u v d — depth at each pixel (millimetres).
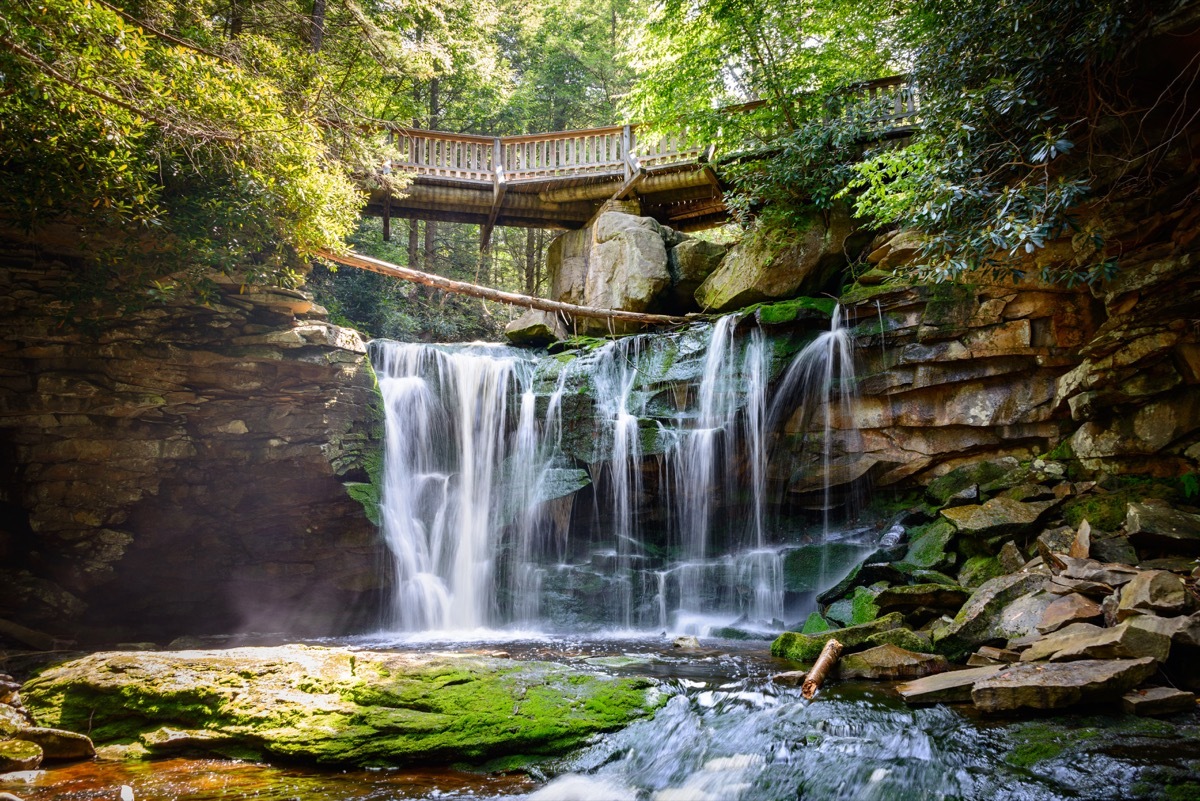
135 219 8148
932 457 10609
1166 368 7871
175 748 4938
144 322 9469
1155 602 5707
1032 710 5023
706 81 14516
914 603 7852
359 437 10906
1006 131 8164
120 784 4352
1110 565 6797
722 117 14242
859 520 11312
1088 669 5160
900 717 5172
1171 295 7812
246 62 10023
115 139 7000
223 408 10008
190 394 9797
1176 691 4953
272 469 10328
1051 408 9586
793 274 12844
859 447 11273
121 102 7051
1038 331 9711
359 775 4559
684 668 7102
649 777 4504
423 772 4617
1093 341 8492
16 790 4223
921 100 10320
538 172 16172
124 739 5164
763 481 11773
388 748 4742
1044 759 4234
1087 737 4461
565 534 11844
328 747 4723
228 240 9109
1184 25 6730
